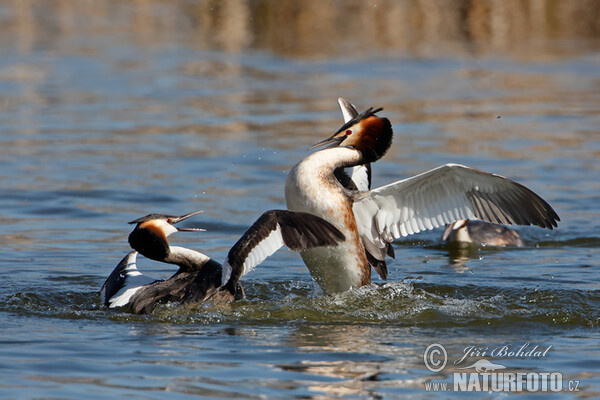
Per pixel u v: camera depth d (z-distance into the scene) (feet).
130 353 26.86
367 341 28.63
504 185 33.50
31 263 40.19
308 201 32.65
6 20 128.57
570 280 38.58
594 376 25.05
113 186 54.65
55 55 105.19
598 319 31.89
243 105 80.43
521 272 40.40
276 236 30.68
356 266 33.71
